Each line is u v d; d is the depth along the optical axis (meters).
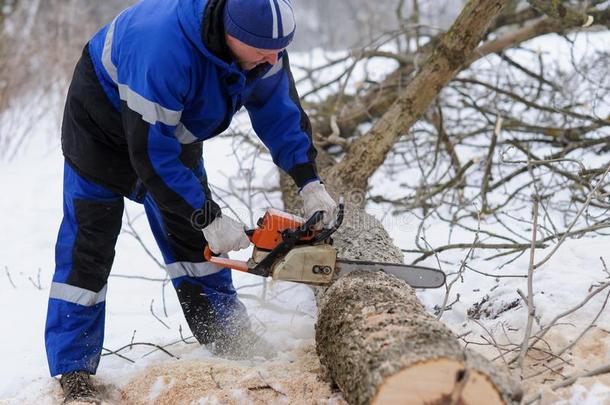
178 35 3.51
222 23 3.51
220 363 4.30
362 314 3.56
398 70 8.03
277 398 3.82
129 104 3.57
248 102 4.18
